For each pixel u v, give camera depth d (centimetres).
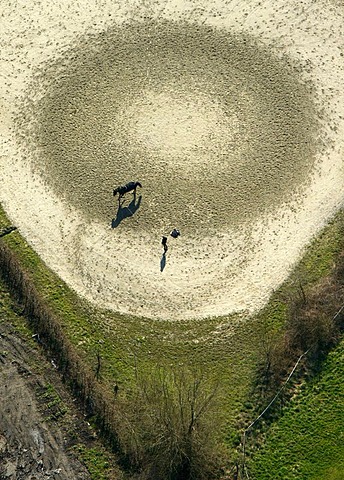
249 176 5841
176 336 5009
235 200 5700
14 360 4866
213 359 4897
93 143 6044
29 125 6172
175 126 6169
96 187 5756
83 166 5891
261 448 4519
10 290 5166
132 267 5338
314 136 6116
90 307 5141
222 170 5875
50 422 4600
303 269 5334
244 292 5228
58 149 6006
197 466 4294
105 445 4503
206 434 4369
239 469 4419
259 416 4641
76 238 5488
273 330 5038
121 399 4688
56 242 5472
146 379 4762
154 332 5028
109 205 5650
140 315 5109
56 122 6188
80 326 5047
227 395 4725
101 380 4781
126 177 5812
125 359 4891
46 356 4878
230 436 4553
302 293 5134
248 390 4750
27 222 5575
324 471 4431
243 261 5378
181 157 5953
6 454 4475
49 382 4762
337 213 5634
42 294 5191
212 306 5159
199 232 5519
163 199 5688
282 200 5706
